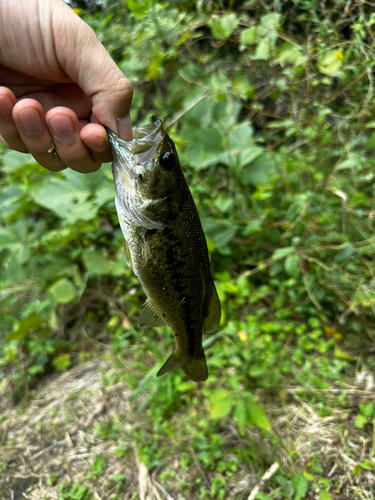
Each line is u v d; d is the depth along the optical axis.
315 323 0.44
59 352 0.47
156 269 0.26
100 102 0.22
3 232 0.49
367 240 0.43
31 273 0.50
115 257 0.49
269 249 0.51
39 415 0.40
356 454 0.33
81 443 0.37
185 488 0.32
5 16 0.21
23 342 0.48
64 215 0.44
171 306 0.27
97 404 0.40
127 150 0.23
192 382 0.39
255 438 0.35
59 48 0.22
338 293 0.43
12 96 0.21
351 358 0.41
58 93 0.25
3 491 0.35
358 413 0.37
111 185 0.47
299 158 0.48
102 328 0.49
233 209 0.52
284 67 0.47
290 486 0.31
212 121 0.54
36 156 0.23
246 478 0.32
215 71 0.53
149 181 0.24
